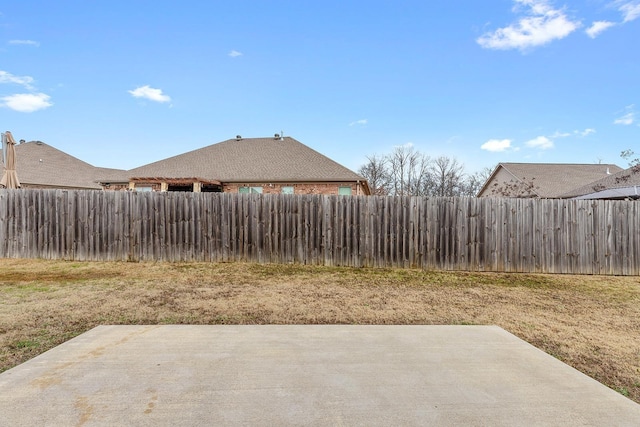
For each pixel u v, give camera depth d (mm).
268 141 18547
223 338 3207
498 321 3969
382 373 2537
